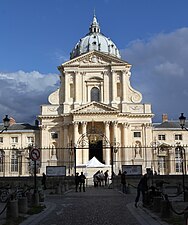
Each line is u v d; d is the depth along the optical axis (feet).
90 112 265.54
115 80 278.67
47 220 60.59
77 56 296.10
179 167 276.62
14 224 56.90
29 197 85.87
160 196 75.61
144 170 261.85
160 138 286.05
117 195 115.75
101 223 55.98
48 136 276.21
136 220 59.47
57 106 280.10
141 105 277.23
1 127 292.61
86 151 260.83
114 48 328.08
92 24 342.44
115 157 260.42
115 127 265.75
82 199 101.86
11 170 280.92
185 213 45.55
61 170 155.94
